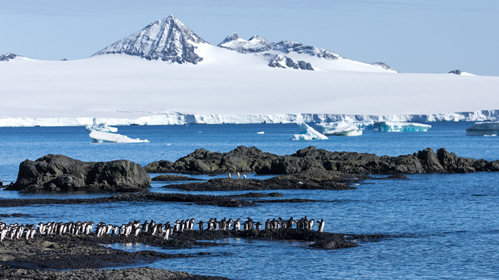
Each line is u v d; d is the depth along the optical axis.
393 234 56.12
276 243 52.19
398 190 88.44
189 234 54.94
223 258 46.69
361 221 62.78
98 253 46.00
